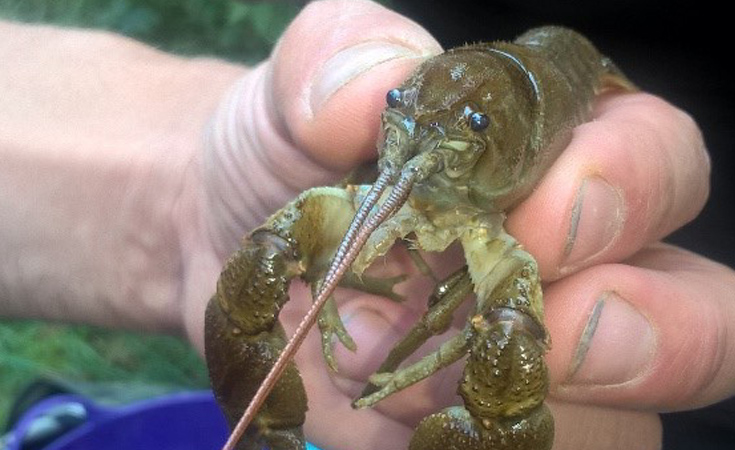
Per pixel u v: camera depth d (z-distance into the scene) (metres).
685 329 0.12
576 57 0.15
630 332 0.12
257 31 0.31
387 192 0.11
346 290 0.13
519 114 0.11
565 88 0.12
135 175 0.15
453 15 0.20
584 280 0.12
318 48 0.12
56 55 0.17
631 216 0.12
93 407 0.18
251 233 0.11
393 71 0.11
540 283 0.11
